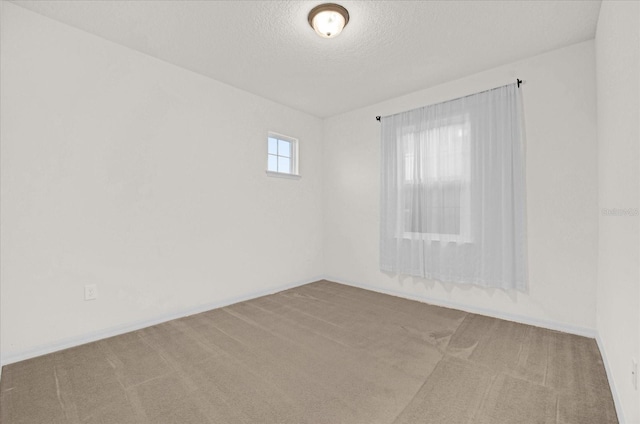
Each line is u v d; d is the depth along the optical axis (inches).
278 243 152.5
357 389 67.7
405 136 138.8
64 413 59.5
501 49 101.5
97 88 94.7
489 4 79.9
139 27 90.6
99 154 95.0
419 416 58.5
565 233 99.3
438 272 127.4
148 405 62.0
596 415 58.4
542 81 103.7
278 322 109.1
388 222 144.2
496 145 111.5
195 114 119.3
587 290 95.6
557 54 101.0
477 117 116.0
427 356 83.1
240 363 79.4
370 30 91.4
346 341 93.0
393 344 90.9
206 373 74.4
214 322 109.3
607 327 77.1
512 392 66.0
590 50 95.0
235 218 133.3
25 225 81.8
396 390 67.2
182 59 109.5
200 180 120.7
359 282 160.7
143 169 104.7
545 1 78.5
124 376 73.0
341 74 121.1
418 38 95.6
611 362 70.2
